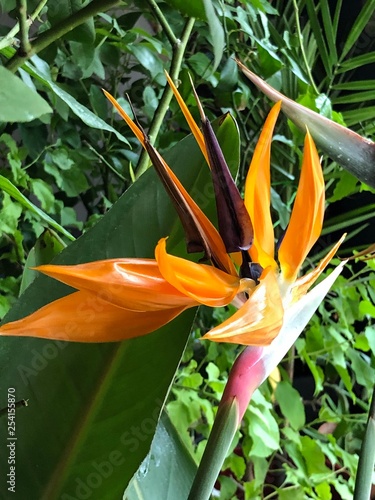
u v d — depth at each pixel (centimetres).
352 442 119
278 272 41
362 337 112
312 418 149
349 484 104
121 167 112
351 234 138
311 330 113
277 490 99
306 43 130
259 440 90
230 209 39
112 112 109
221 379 105
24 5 50
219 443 39
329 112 91
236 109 103
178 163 51
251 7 94
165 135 111
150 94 104
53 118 104
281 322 35
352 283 119
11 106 26
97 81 127
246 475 114
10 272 109
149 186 52
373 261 105
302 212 40
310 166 38
